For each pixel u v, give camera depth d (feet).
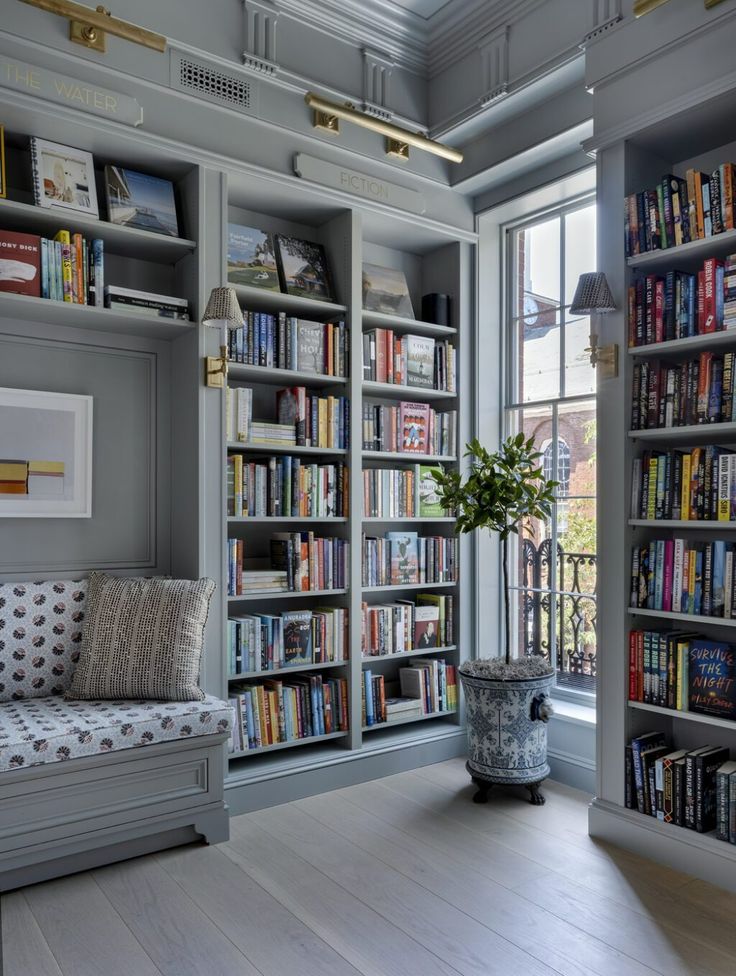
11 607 9.73
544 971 6.91
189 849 9.37
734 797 8.47
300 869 8.86
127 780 8.84
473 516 11.07
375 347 12.71
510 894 8.30
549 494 11.02
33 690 9.73
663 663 9.33
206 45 10.59
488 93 11.92
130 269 11.12
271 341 11.45
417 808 10.78
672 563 9.32
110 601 9.98
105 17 9.37
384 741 12.39
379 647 12.57
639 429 9.73
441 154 12.66
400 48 12.69
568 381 12.85
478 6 11.85
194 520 10.59
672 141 9.76
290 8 11.40
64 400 10.41
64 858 8.60
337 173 11.91
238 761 11.18
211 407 10.63
